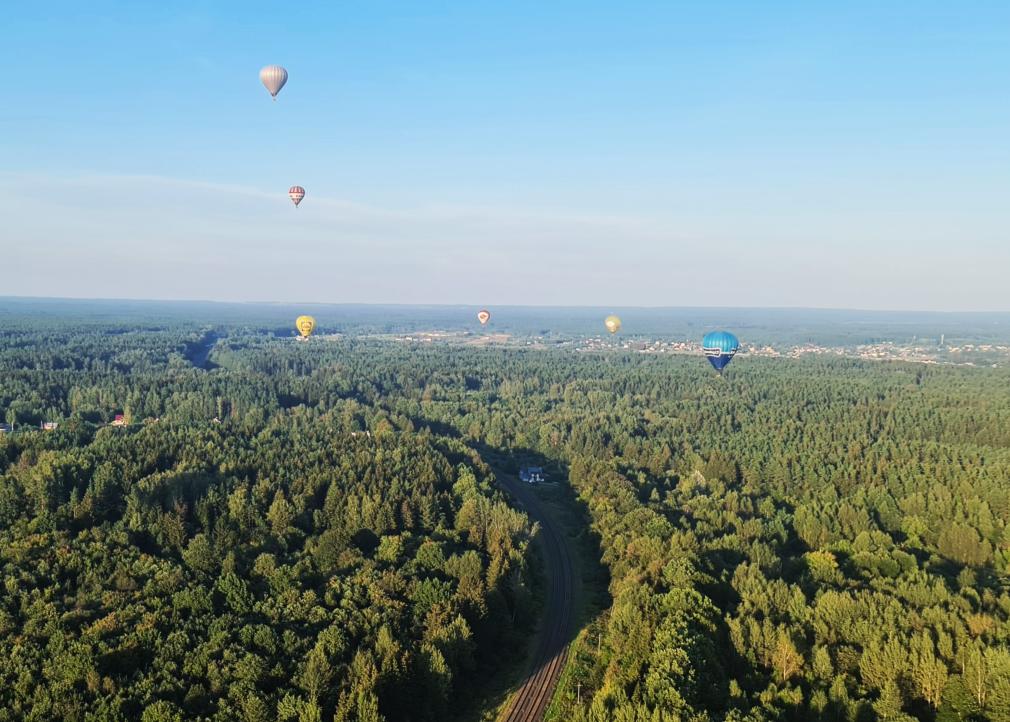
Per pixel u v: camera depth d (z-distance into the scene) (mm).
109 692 83438
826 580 117938
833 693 87250
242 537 125438
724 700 87500
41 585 104000
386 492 146500
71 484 134875
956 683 88438
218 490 138500
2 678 84000
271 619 100562
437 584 110062
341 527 132875
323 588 110812
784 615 104188
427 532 137250
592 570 138250
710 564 119438
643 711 81250
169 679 86062
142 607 99625
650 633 98438
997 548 141000
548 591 129250
